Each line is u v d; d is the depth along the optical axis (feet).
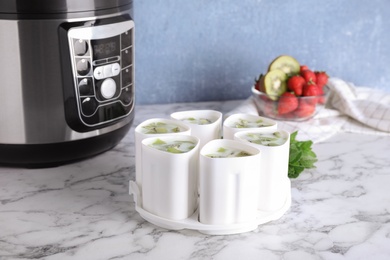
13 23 3.97
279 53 6.01
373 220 3.78
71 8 4.04
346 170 4.51
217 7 5.74
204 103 5.94
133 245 3.48
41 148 4.24
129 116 4.65
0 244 3.48
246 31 5.87
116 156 4.69
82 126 4.27
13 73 4.07
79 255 3.38
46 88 4.12
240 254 3.40
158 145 3.66
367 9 6.05
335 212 3.88
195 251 3.43
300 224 3.73
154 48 5.74
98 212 3.85
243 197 3.52
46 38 4.03
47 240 3.53
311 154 4.50
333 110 5.55
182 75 5.87
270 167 3.65
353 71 6.22
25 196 4.04
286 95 5.29
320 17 5.98
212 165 3.43
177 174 3.51
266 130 3.90
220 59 5.90
